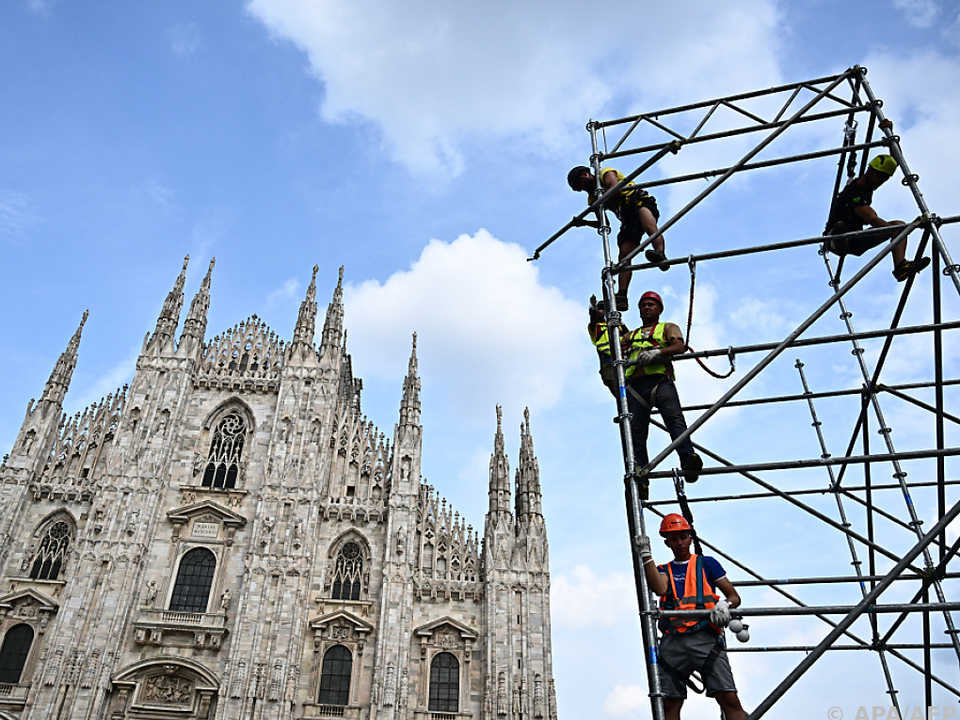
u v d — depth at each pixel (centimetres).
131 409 6381
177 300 7056
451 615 5803
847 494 1691
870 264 1238
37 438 6281
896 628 1548
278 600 5603
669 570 1195
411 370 6862
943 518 1059
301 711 5338
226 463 6406
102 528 5828
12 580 5725
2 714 5169
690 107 1606
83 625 5450
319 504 6144
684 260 1395
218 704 5200
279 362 6900
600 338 1473
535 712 5347
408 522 6053
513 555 6006
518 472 6625
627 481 1229
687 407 1519
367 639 5653
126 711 5272
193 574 5872
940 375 1484
